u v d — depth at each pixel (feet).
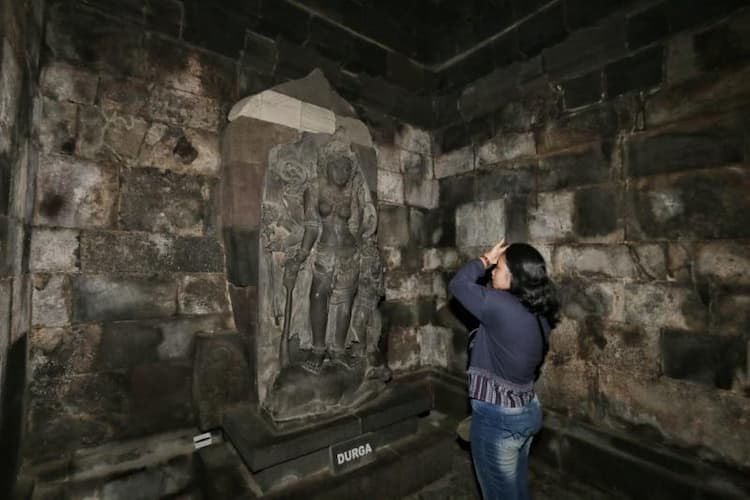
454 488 7.52
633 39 7.28
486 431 5.11
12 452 5.20
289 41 8.80
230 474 6.65
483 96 10.10
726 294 6.13
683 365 6.58
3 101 4.44
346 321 7.73
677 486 6.36
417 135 11.31
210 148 7.81
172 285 7.32
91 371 6.50
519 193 9.17
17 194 5.09
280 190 7.66
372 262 8.30
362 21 9.88
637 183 7.18
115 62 6.84
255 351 7.38
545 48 8.70
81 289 6.45
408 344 11.01
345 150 7.94
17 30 4.94
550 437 8.20
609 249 7.55
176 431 7.22
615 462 7.13
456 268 10.68
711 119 6.34
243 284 7.41
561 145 8.37
